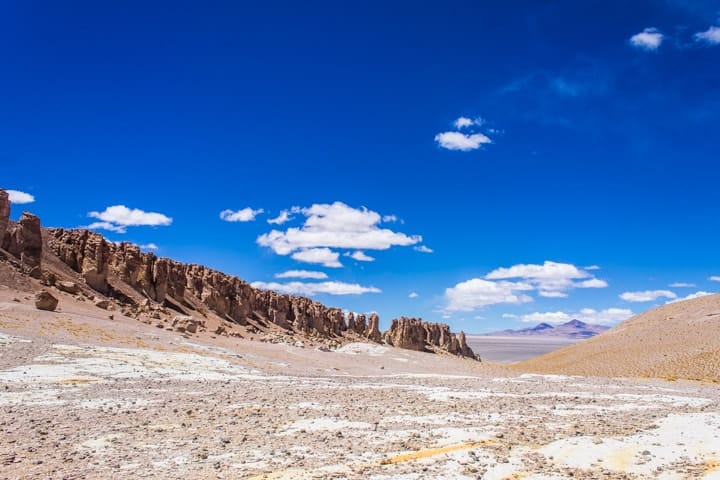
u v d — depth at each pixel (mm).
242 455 18219
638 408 31312
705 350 105500
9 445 18750
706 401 36312
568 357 142625
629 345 134000
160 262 100562
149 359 48344
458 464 17203
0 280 65125
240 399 30906
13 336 47031
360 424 23734
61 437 19984
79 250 87312
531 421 25375
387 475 16016
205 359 53562
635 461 17641
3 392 28828
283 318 139500
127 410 25938
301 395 33750
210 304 110188
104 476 15672
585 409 30094
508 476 16109
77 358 42938
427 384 46875
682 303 168125
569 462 17656
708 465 17156
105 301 76500
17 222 84500
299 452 18703
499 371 102625
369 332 184125
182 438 20578
